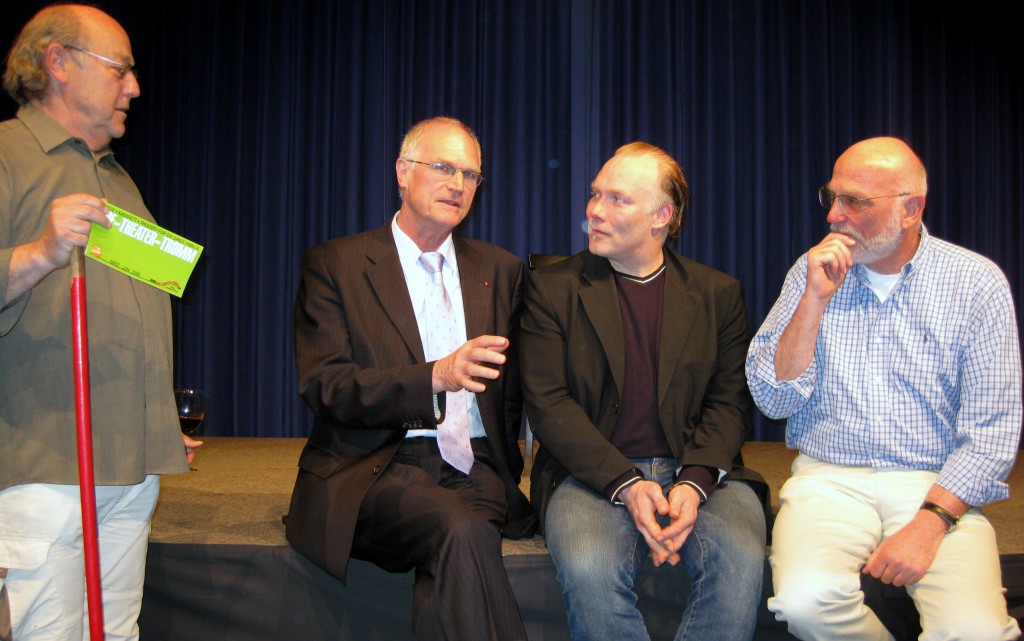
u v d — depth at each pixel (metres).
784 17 4.16
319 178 4.13
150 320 1.55
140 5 4.12
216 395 4.13
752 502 1.71
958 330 1.64
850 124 4.17
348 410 1.61
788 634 1.75
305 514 1.67
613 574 1.51
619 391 1.77
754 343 1.77
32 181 1.40
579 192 4.10
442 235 1.84
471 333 1.80
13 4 3.53
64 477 1.39
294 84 4.12
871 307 1.71
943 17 4.18
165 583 1.80
